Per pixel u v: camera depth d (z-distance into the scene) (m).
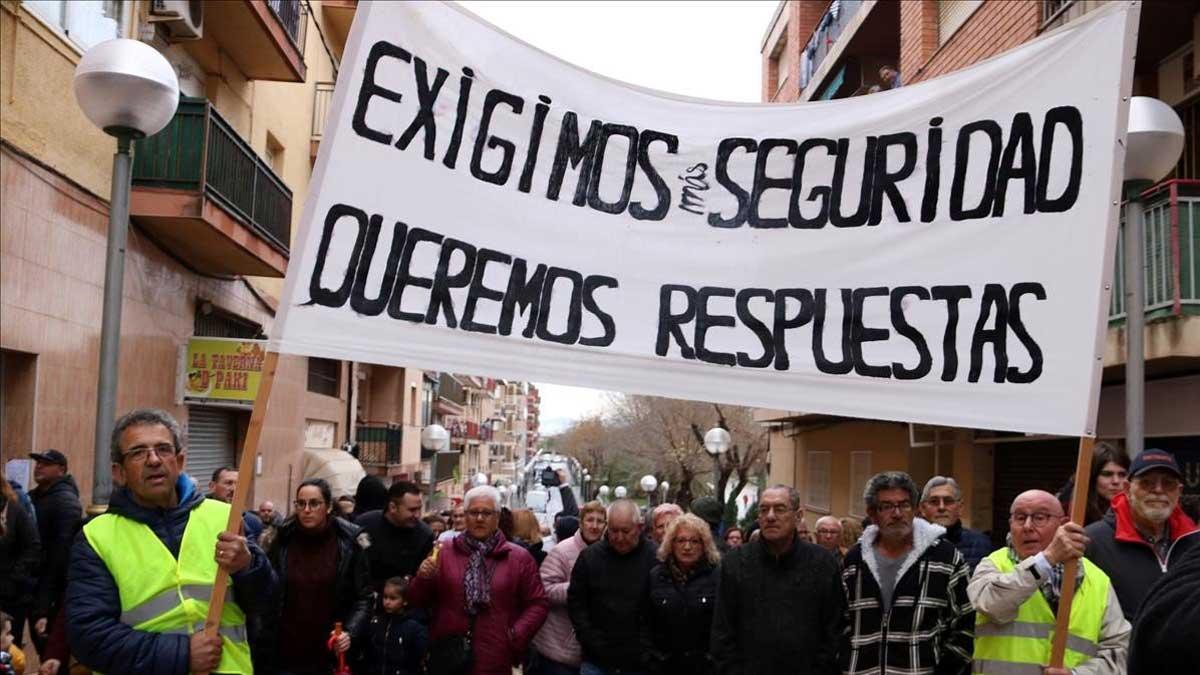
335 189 4.09
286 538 5.78
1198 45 9.97
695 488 44.66
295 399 18.69
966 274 4.25
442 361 4.15
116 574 3.51
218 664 3.45
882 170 4.39
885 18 17.44
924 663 4.68
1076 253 4.09
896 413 4.24
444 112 4.24
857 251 4.37
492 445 99.12
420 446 36.03
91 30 10.34
